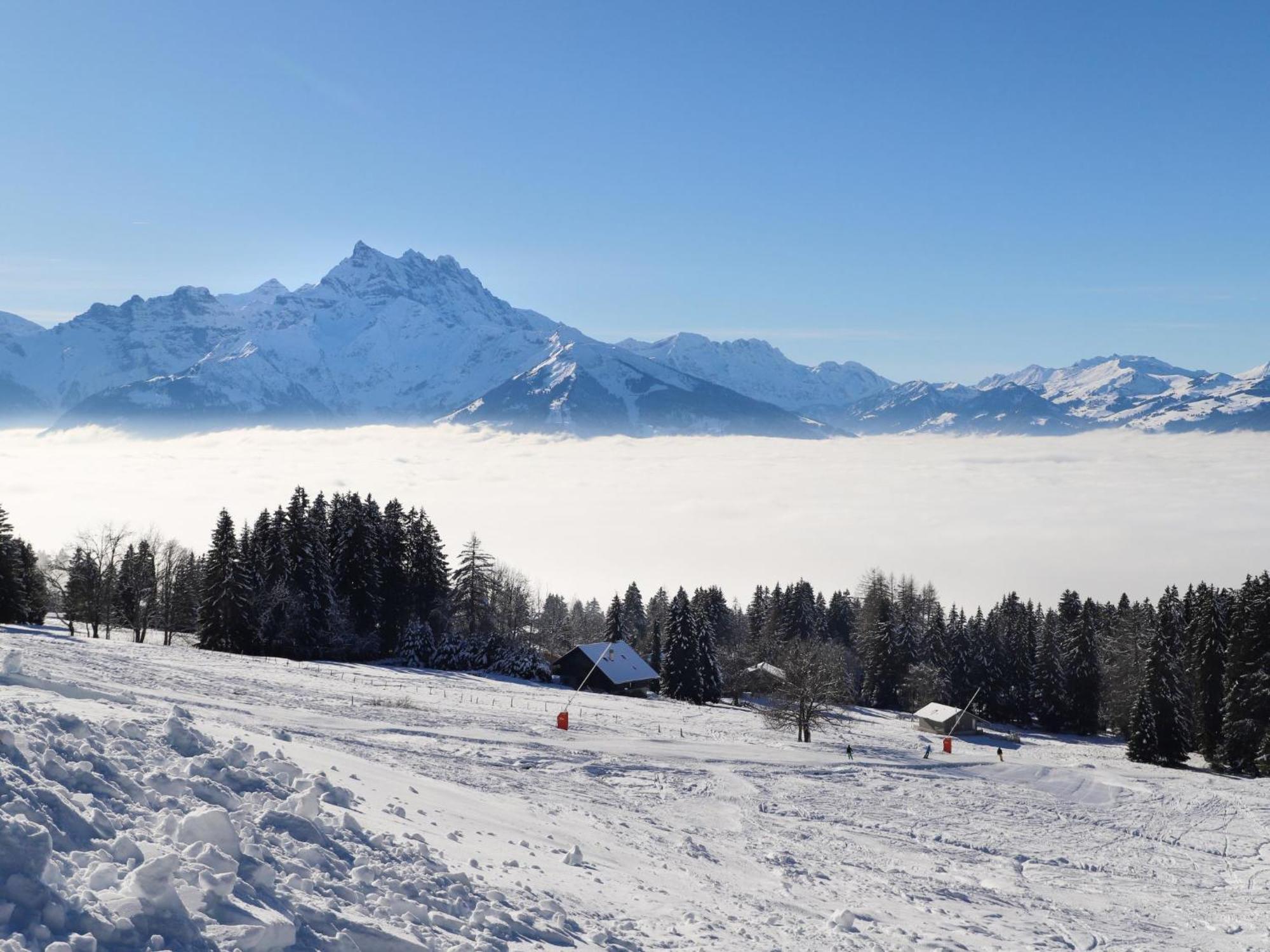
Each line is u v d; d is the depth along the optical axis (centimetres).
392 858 1097
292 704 4019
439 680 7031
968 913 2164
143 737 1221
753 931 1409
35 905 615
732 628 14138
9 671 1719
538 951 952
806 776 4262
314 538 8056
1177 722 6969
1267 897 3014
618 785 3412
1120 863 3409
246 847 884
